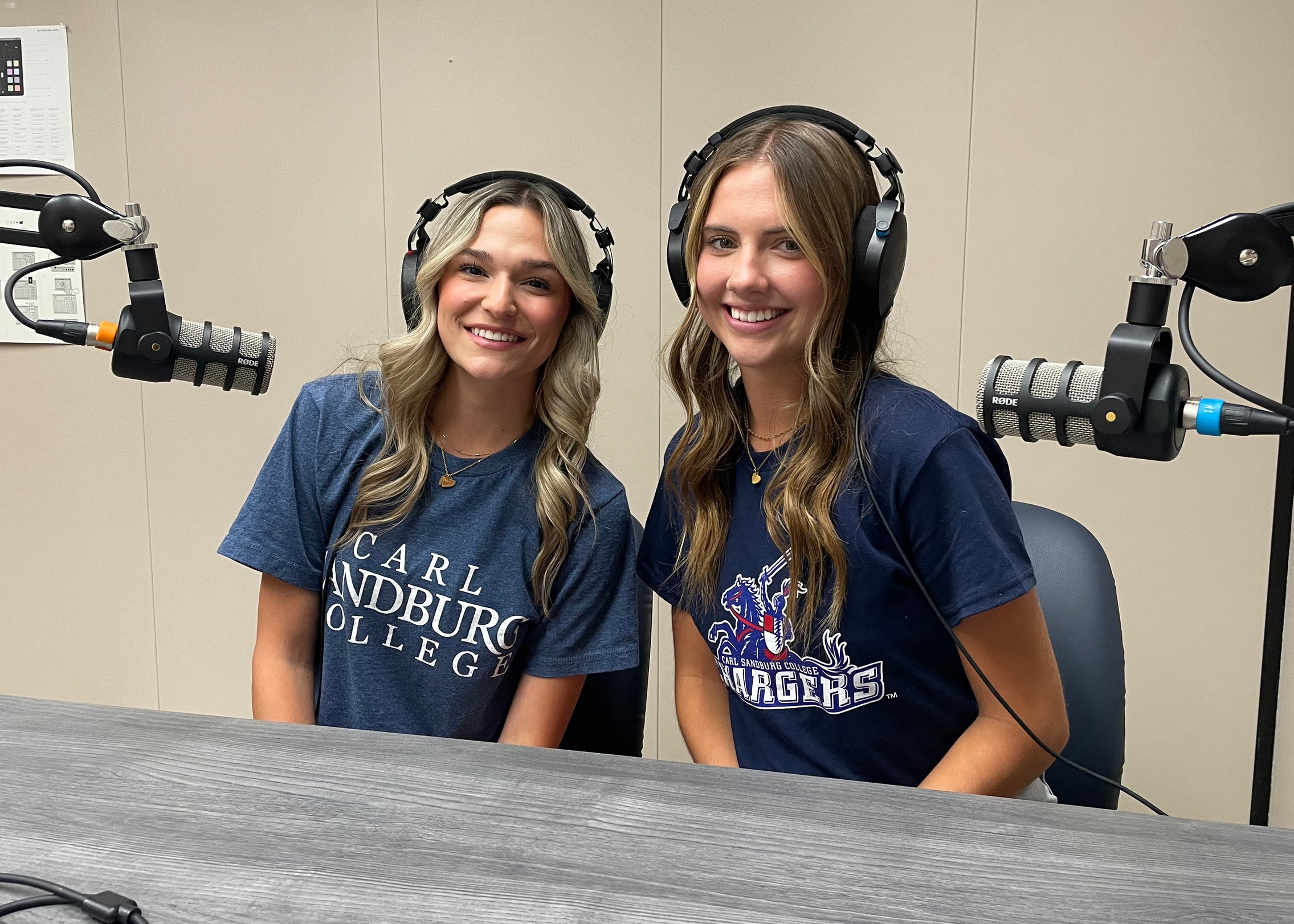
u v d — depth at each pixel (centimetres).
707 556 123
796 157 108
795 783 85
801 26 204
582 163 217
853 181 111
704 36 208
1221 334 196
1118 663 132
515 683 142
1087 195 198
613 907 68
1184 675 208
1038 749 113
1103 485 207
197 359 102
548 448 137
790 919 67
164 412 244
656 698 234
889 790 84
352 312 231
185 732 94
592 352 139
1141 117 194
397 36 221
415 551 135
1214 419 77
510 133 219
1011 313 205
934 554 110
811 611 115
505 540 136
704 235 115
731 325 114
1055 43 195
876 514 112
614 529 137
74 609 255
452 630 134
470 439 139
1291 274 76
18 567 255
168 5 229
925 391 116
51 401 248
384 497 135
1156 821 79
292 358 236
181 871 72
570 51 214
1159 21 191
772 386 119
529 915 67
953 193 204
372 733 94
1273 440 197
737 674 124
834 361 117
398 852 74
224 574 248
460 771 87
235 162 231
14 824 78
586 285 133
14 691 260
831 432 113
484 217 129
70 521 252
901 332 210
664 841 76
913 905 68
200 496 246
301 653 144
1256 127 189
